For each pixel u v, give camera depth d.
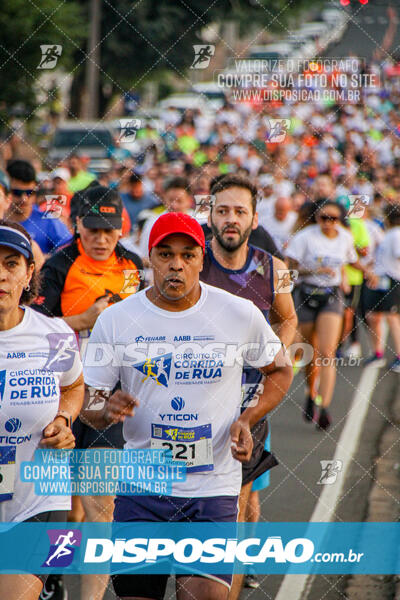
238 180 6.34
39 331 5.06
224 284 6.48
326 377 10.36
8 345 5.00
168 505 5.13
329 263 10.68
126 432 5.29
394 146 22.36
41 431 5.06
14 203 9.34
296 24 36.59
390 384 12.62
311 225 10.95
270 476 8.61
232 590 6.00
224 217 6.34
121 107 31.19
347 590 6.28
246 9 32.66
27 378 5.00
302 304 10.64
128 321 5.19
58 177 12.38
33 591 4.88
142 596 5.04
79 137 23.84
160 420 5.16
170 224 5.02
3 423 4.98
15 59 20.42
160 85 32.38
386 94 24.91
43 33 20.41
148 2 30.12
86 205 7.00
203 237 5.13
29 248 4.95
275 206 14.07
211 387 5.17
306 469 8.82
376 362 13.86
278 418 10.79
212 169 17.36
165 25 30.20
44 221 9.50
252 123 21.97
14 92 20.67
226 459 5.23
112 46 29.95
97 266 7.04
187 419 5.15
